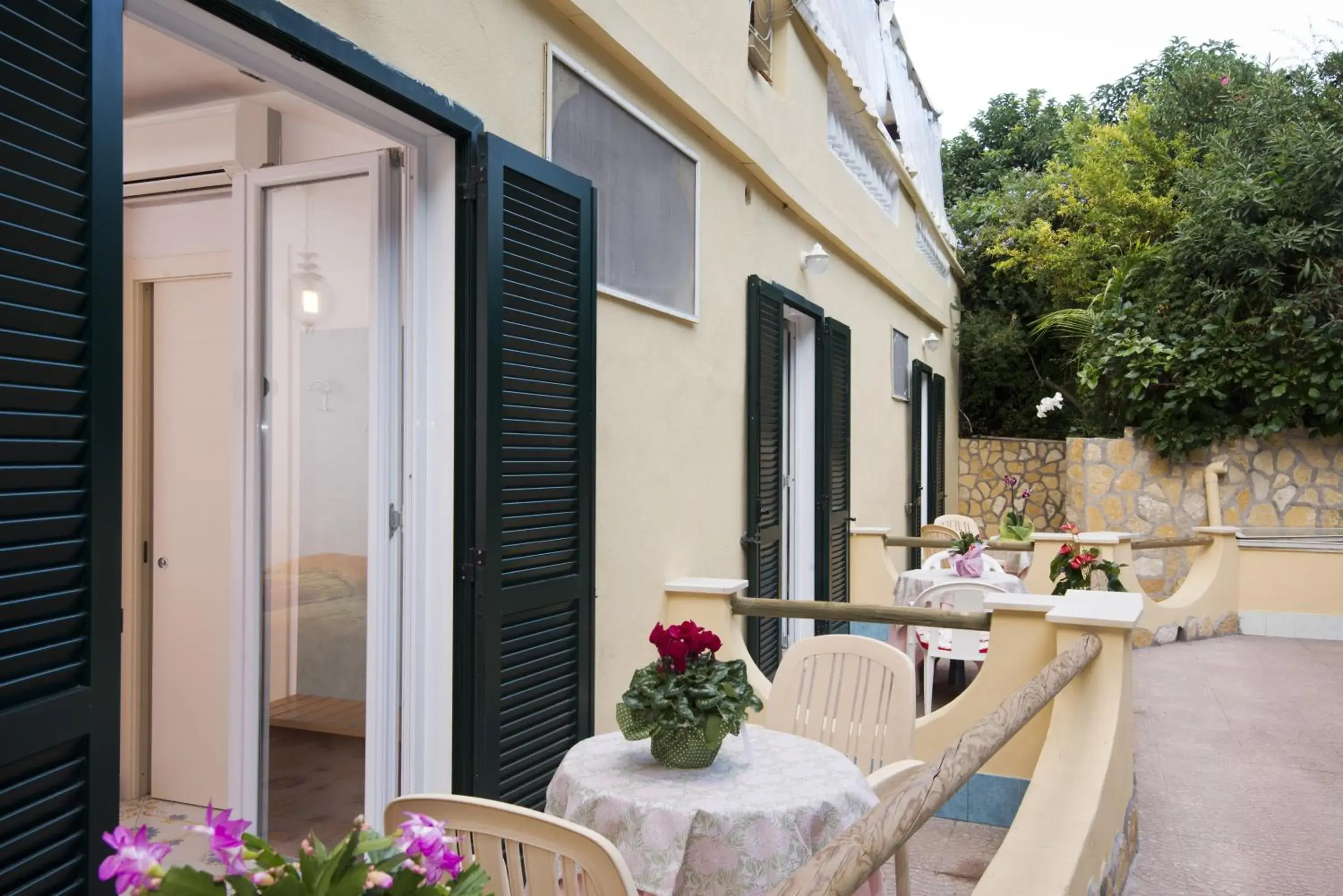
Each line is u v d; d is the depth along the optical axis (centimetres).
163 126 308
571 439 298
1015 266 1302
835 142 686
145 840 83
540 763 283
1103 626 314
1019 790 358
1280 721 527
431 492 267
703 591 388
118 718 153
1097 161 1213
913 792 145
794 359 636
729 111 447
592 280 309
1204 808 392
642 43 356
